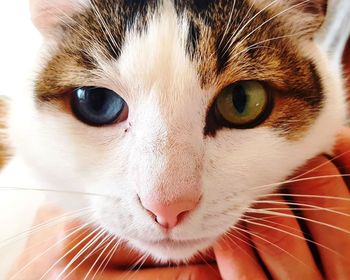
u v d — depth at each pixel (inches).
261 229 3.6
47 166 3.7
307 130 3.6
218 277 3.9
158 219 3.0
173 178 3.0
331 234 3.6
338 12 5.6
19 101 4.0
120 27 3.4
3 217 4.8
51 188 3.9
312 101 3.6
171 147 3.1
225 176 3.3
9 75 4.5
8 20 5.1
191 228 3.1
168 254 3.3
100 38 3.4
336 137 4.1
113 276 4.0
